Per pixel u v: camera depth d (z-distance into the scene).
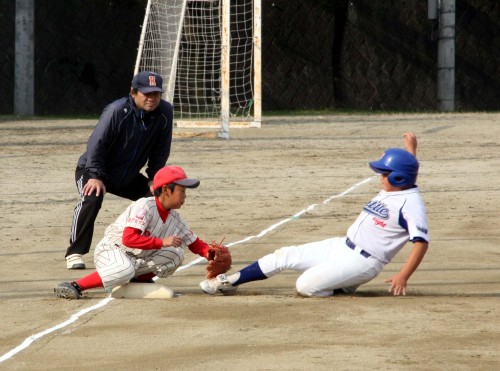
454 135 54.44
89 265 22.02
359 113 81.69
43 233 26.83
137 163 21.48
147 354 13.72
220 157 45.25
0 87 92.81
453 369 12.59
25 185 36.72
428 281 19.59
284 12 97.44
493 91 103.00
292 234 25.98
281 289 19.03
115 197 33.56
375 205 17.64
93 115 89.25
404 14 100.12
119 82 95.31
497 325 15.21
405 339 14.27
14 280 20.22
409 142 18.61
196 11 68.62
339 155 45.72
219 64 75.38
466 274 20.38
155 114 21.14
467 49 102.75
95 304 17.41
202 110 77.31
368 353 13.45
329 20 97.94
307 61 97.94
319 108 97.75
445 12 85.62
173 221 18.33
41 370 13.02
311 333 14.73
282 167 41.56
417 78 100.25
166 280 20.05
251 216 29.34
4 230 27.33
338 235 25.72
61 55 94.00
